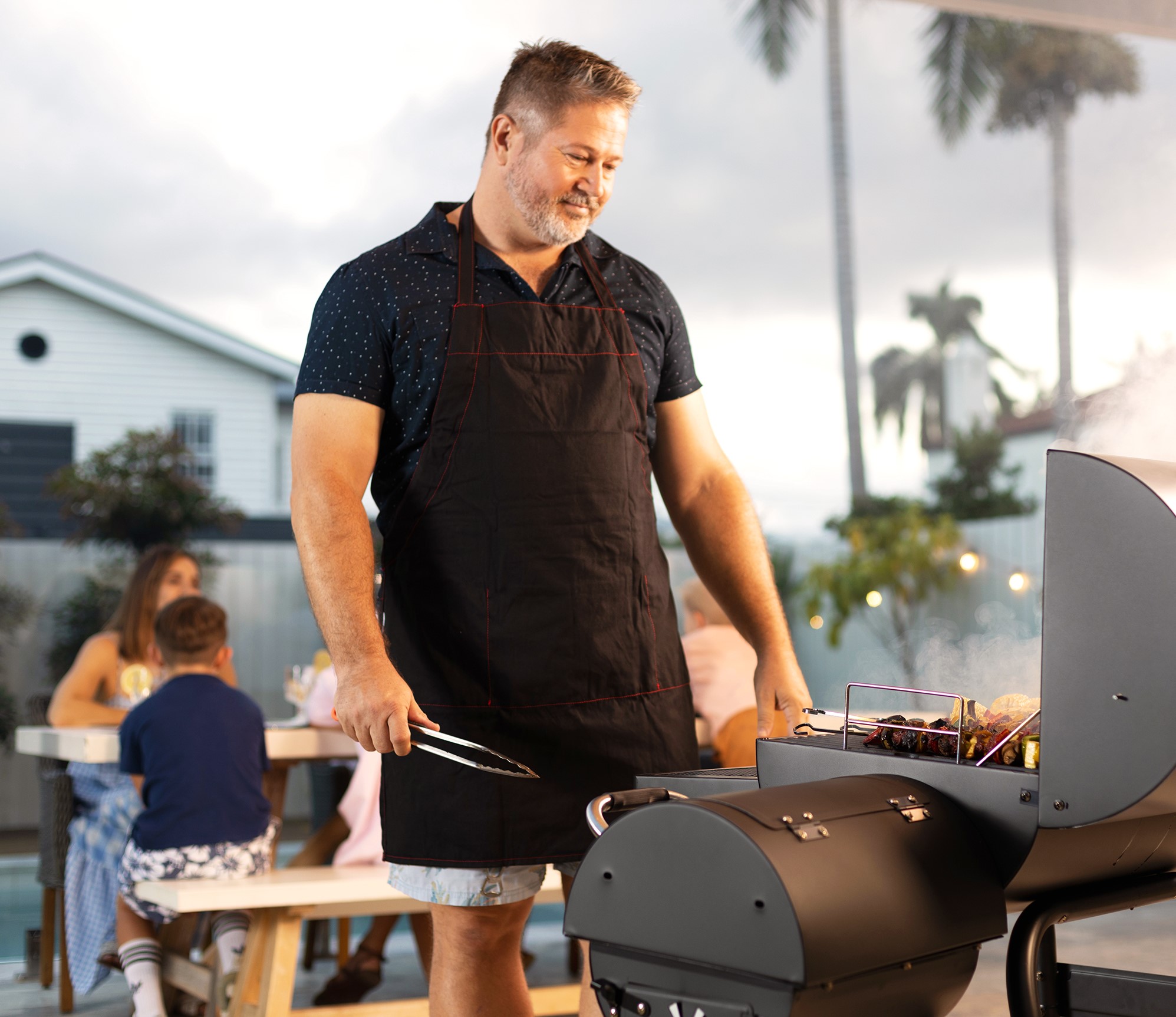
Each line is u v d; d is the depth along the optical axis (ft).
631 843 3.37
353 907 9.30
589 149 5.20
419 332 5.26
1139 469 3.43
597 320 5.49
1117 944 12.52
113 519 30.66
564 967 12.53
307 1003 11.29
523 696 5.12
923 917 3.31
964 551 42.14
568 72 5.22
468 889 5.15
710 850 3.18
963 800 3.70
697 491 6.05
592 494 5.28
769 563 5.96
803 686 5.49
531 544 5.17
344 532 4.98
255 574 32.40
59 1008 11.52
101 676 12.80
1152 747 3.28
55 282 34.24
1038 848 3.55
